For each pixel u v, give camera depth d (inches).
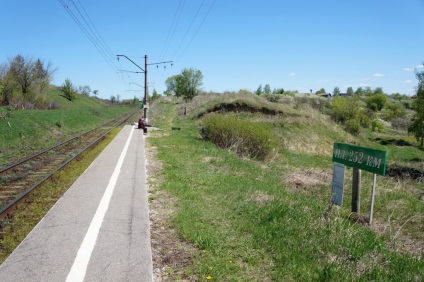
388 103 3627.0
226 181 364.2
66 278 159.3
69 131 1172.5
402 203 343.6
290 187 397.7
